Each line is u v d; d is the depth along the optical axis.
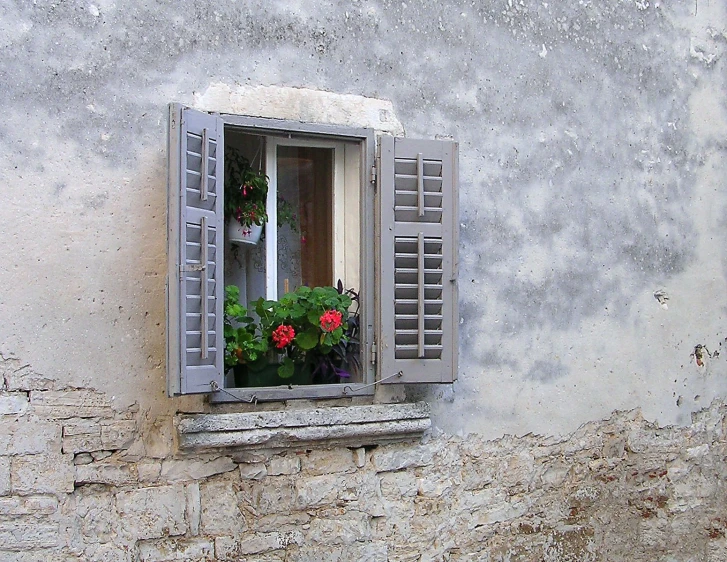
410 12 4.43
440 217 4.24
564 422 4.82
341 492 4.17
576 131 4.89
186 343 3.57
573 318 4.86
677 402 5.23
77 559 3.63
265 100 4.05
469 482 4.52
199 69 3.93
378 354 4.14
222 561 3.90
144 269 3.79
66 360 3.64
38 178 3.61
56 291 3.63
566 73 4.87
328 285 4.32
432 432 4.42
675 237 5.24
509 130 4.68
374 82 4.32
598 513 4.93
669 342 5.21
